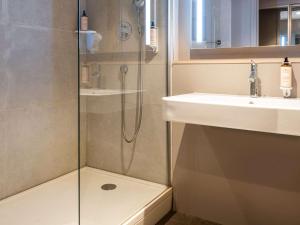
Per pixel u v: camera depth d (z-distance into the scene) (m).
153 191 2.03
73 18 2.39
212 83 1.88
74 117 2.47
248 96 1.74
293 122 1.30
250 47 1.81
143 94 2.08
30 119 2.12
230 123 1.45
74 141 2.49
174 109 1.63
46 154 2.26
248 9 1.81
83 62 1.88
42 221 1.74
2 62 1.91
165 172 2.10
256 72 1.73
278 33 1.73
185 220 1.98
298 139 1.64
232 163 1.85
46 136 2.25
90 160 1.91
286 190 1.70
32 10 2.07
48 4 2.18
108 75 1.99
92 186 1.79
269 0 1.75
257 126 1.38
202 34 1.97
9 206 1.91
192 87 1.96
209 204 1.96
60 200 2.01
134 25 2.05
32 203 1.96
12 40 1.96
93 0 2.02
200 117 1.54
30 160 2.14
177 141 2.04
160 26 2.04
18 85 2.02
